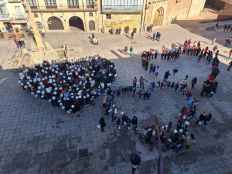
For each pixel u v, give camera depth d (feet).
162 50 90.38
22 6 101.50
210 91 66.28
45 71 63.67
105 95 63.00
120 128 55.31
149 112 61.00
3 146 50.52
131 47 92.48
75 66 65.82
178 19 132.77
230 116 60.34
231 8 133.39
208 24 126.00
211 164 47.55
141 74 77.77
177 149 49.19
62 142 51.78
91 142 51.90
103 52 93.61
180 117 56.90
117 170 46.06
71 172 45.68
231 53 89.20
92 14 109.29
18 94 67.00
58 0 103.55
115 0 103.60
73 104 56.65
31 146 50.67
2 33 106.83
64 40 105.19
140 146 50.93
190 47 90.38
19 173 45.34
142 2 104.58
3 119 57.67
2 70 79.20
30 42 99.60
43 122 57.06
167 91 69.21
